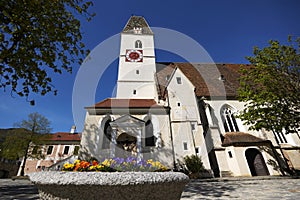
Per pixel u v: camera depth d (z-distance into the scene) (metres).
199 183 12.24
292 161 18.52
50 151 34.81
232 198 6.71
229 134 19.72
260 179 13.95
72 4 8.81
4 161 34.81
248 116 15.64
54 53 8.61
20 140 26.48
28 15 7.70
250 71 16.92
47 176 2.29
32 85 8.65
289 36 15.02
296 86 14.42
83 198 2.05
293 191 7.66
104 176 2.11
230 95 22.50
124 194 2.08
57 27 8.47
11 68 7.91
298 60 14.45
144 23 35.62
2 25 6.87
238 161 16.97
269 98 14.57
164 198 2.31
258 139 18.48
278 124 14.98
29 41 7.66
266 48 15.54
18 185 12.49
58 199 2.14
